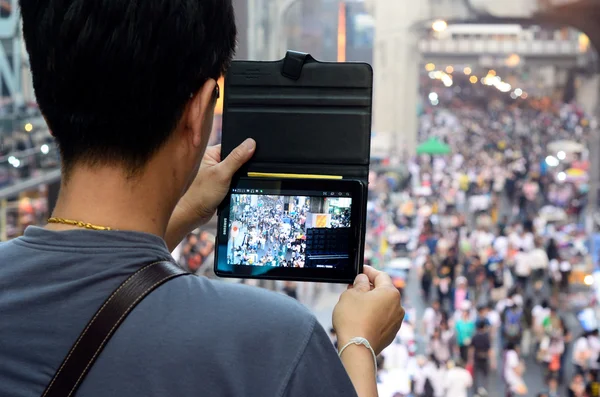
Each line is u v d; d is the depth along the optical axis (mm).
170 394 935
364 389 1097
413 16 44750
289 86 1440
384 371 12719
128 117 994
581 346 13898
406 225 28422
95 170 1017
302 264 1413
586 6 34719
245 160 1417
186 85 1019
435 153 42250
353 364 1133
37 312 971
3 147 16094
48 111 1016
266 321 965
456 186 37312
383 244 24047
